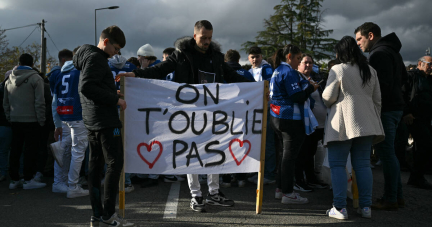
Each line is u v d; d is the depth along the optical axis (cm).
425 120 492
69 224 327
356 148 353
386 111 375
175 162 344
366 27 403
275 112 391
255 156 357
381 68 371
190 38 367
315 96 479
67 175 464
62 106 429
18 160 482
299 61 396
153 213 358
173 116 345
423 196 439
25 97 472
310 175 489
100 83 287
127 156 338
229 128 353
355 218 347
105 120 292
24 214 360
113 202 296
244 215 353
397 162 377
